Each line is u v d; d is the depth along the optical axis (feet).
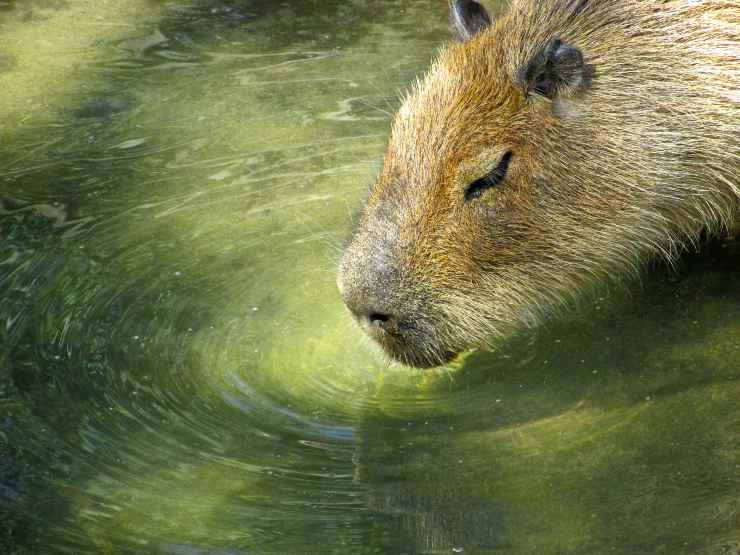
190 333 30.50
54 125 41.39
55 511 23.90
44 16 49.73
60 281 32.42
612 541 22.70
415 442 26.40
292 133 40.55
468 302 27.55
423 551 22.65
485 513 23.77
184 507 24.08
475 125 27.30
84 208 36.24
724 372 28.35
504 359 29.55
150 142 40.16
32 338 29.91
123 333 30.35
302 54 46.32
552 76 27.30
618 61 29.07
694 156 29.58
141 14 49.88
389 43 46.85
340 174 37.91
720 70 29.45
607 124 28.37
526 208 27.81
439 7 49.78
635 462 25.20
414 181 27.04
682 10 29.76
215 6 50.49
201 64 45.65
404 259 26.68
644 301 31.55
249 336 30.53
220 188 37.35
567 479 24.75
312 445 26.32
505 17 29.86
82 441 26.12
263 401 28.02
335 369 29.45
